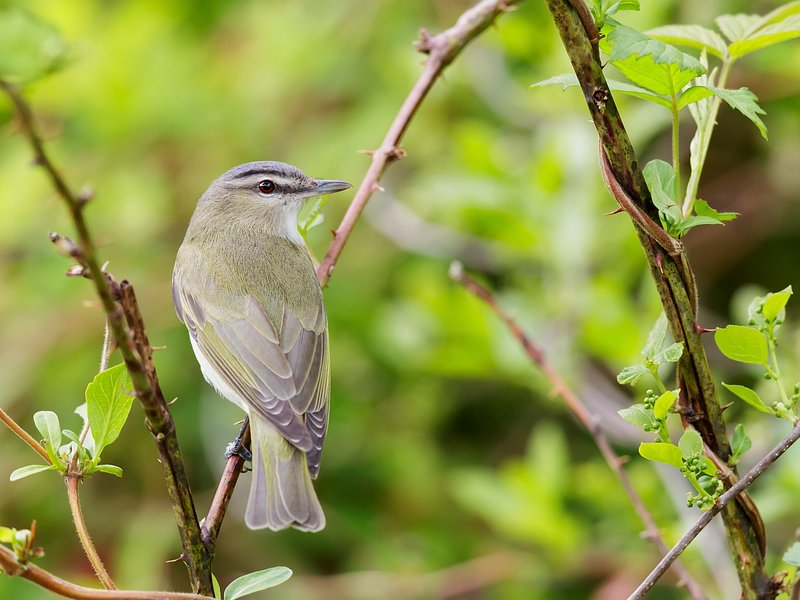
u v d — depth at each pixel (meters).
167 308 13.15
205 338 8.89
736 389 5.27
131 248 13.55
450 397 13.11
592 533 11.55
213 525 5.91
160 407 5.13
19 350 12.97
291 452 7.73
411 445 12.85
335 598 11.95
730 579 8.65
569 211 11.05
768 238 12.95
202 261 9.27
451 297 10.98
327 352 8.82
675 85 5.13
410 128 13.27
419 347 11.57
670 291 5.20
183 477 5.32
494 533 12.34
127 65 13.91
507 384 12.92
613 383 12.03
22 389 12.79
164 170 14.02
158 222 13.63
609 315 10.18
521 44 11.85
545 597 11.30
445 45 7.32
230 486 7.43
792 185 12.84
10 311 13.15
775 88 12.05
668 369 9.88
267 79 13.91
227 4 14.69
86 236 4.21
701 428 5.38
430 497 12.69
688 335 5.25
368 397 13.08
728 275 13.06
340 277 13.16
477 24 7.30
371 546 12.38
